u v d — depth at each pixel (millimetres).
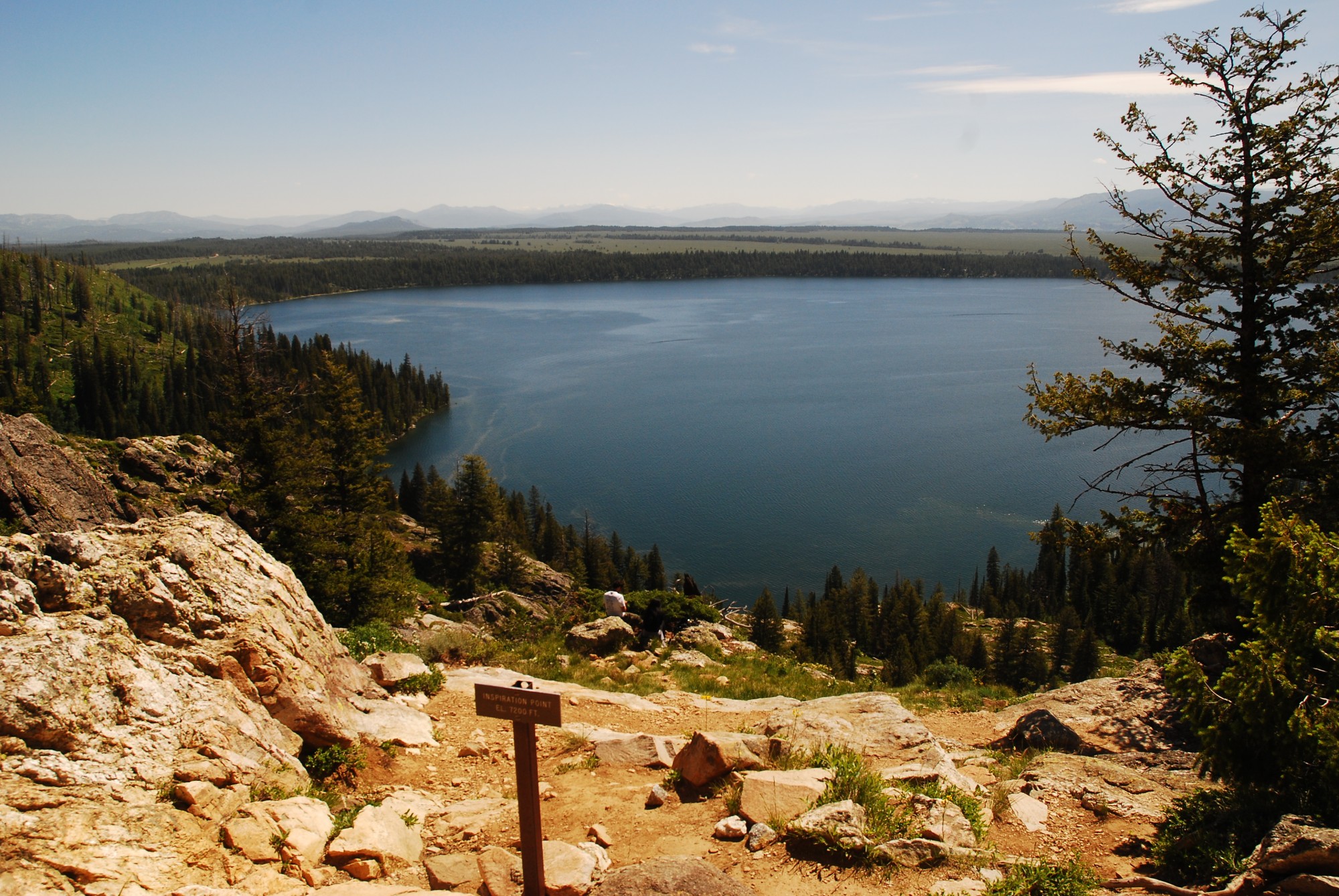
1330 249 16406
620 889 6520
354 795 9102
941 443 126062
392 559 28391
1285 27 16547
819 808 7801
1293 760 8055
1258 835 7629
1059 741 12422
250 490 28156
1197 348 18094
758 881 7043
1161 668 14789
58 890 5754
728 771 9203
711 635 22875
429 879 7352
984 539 94875
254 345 29828
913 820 8039
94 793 6762
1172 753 12133
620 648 20156
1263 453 16562
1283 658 8258
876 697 12594
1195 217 17766
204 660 8953
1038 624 69125
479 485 47625
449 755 10742
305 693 9656
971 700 17359
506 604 26984
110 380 132250
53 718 7117
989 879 7055
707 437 130750
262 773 8250
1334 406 17078
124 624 8617
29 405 47250
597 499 106500
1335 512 16578
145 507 30859
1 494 24344
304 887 6707
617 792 9344
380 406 132500
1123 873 7699
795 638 46781
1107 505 99938
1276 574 8469
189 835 6789
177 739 7809
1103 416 19031
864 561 90250
